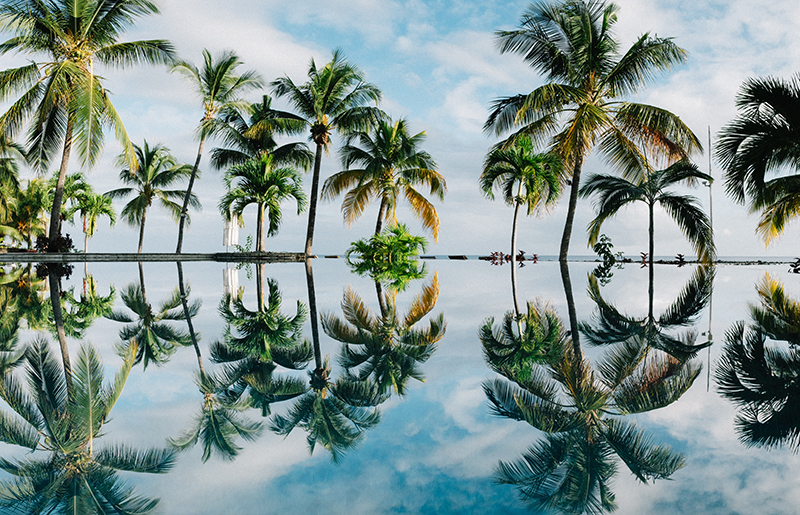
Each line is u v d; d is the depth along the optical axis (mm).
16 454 1701
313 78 18781
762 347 3611
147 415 2129
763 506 1292
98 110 12594
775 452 1708
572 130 13031
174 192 25281
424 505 1303
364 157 20375
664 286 9195
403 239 15711
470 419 2068
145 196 24375
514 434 1892
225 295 7422
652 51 13305
